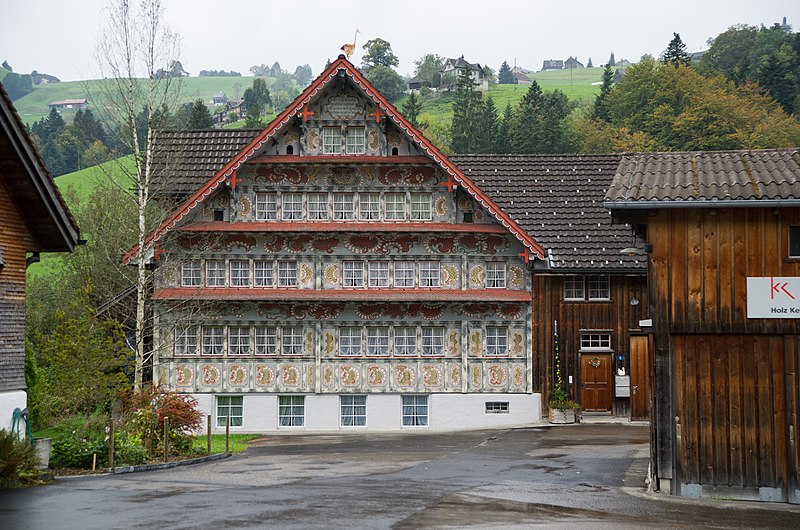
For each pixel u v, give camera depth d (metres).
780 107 101.50
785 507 21.19
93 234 54.56
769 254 22.27
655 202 22.11
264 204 40.09
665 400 22.50
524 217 41.62
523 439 33.75
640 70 110.75
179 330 39.81
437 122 139.00
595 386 40.31
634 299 40.31
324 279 40.06
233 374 39.91
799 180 22.34
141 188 37.78
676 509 20.05
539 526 17.23
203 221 39.66
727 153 25.09
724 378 22.38
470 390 39.97
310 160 39.69
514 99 188.62
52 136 147.88
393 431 39.59
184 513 17.94
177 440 29.30
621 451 29.67
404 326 40.19
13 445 22.22
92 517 17.50
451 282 40.16
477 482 22.84
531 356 39.94
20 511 18.20
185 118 95.88
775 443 22.16
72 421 28.48
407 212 40.16
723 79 109.69
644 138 98.69
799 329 22.14
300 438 36.69
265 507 18.67
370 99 39.84
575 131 114.44
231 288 39.88
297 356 39.97
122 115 39.78
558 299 40.34
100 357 30.25
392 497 20.17
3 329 24.39
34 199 24.94
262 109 191.38
